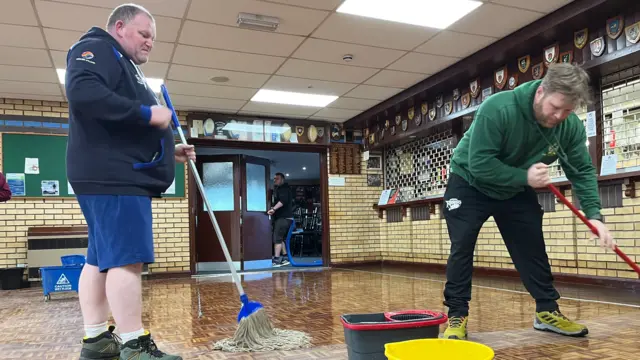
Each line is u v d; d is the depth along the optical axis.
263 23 4.55
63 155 6.89
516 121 2.23
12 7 4.16
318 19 4.59
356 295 4.49
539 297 2.60
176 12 4.36
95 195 1.77
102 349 1.90
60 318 3.72
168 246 7.34
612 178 4.35
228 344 2.48
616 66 4.47
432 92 6.62
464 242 2.49
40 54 5.21
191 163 2.39
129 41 1.91
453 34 5.00
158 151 1.93
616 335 2.50
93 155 1.77
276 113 7.96
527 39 4.84
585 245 4.75
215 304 4.19
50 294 5.47
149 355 1.79
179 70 5.86
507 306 3.59
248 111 7.77
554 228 5.09
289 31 4.84
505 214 2.54
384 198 8.53
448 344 1.51
